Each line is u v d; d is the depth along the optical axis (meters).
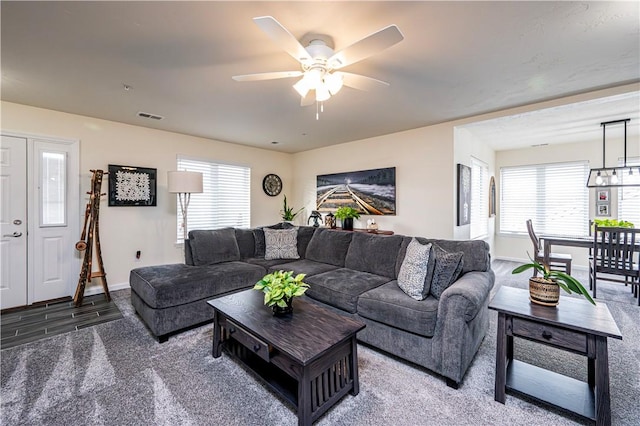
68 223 3.55
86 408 1.64
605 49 2.09
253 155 5.54
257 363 1.91
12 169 3.20
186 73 2.46
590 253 3.96
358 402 1.70
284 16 1.72
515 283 4.20
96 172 3.49
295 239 3.97
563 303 1.76
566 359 2.13
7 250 3.20
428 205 4.10
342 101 3.13
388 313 2.12
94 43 2.01
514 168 5.82
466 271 2.49
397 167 4.44
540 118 3.65
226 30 1.87
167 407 1.66
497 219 6.02
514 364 2.00
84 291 3.53
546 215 5.46
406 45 2.05
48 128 3.38
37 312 3.11
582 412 1.51
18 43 2.00
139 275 2.80
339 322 1.82
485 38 1.96
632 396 1.72
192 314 2.64
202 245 3.37
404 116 3.65
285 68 2.40
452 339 1.83
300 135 4.63
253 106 3.26
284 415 1.60
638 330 2.62
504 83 2.69
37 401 1.70
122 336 2.55
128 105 3.23
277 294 1.86
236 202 5.30
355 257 3.21
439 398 1.73
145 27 1.83
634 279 3.57
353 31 1.88
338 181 5.25
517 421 1.54
